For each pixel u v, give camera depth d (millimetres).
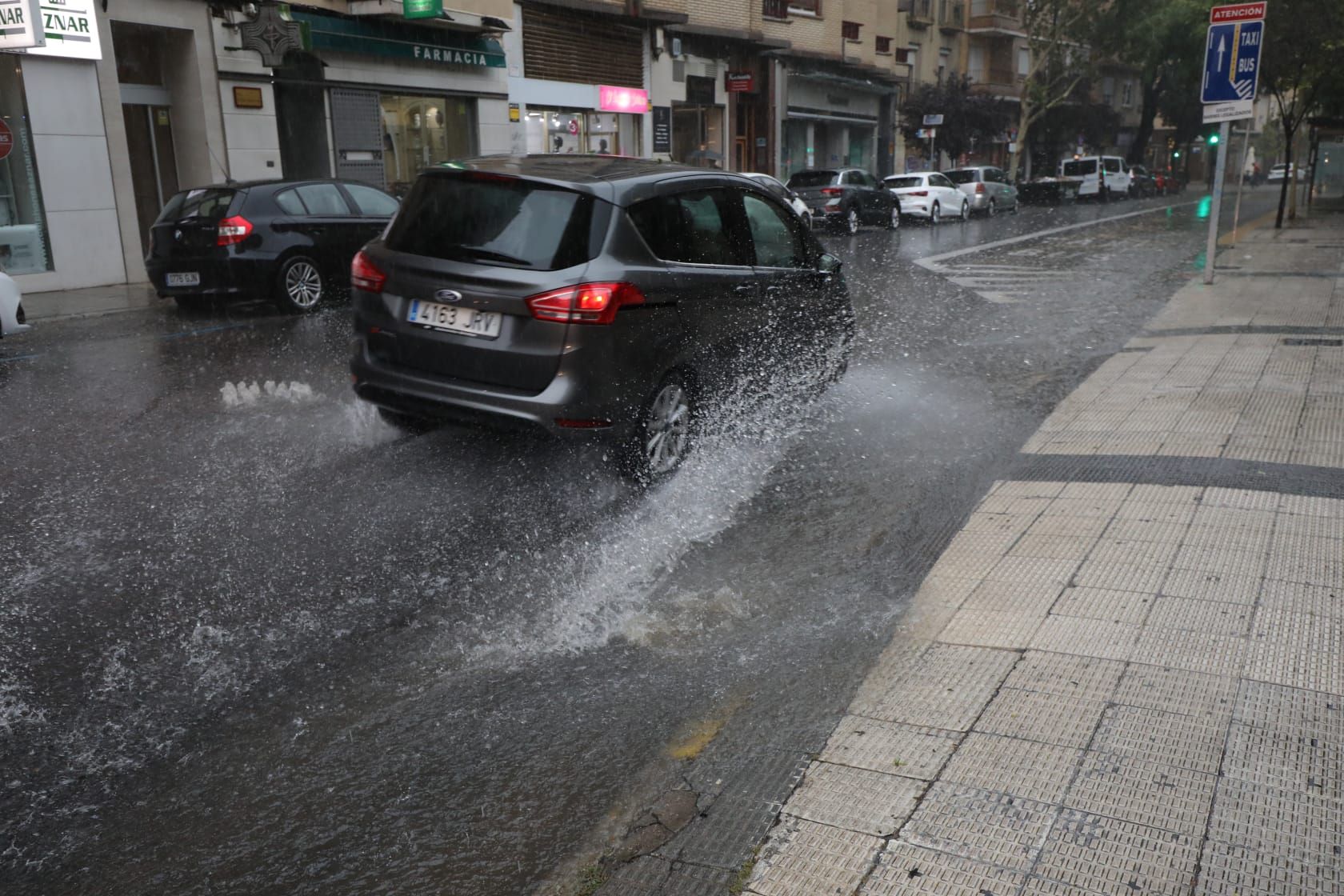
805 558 4438
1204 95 11812
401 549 4535
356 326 5465
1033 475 5289
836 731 2943
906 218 30141
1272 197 48219
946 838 2432
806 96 36281
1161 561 4012
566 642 3711
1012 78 50938
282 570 4312
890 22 41781
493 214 5102
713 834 2527
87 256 14523
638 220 5105
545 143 25000
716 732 3061
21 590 4109
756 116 34156
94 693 3367
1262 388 6734
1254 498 4641
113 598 4051
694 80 30578
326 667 3539
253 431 6398
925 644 3453
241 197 11156
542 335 4820
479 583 4195
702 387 5551
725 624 3834
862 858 2377
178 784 2910
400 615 3914
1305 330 8734
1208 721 2877
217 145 16328
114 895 2488
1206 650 3285
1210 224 12125
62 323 11078
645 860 2453
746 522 4891
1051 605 3686
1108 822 2461
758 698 3271
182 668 3527
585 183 5004
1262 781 2596
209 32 16047
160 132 16172
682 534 4738
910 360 8633
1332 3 21156
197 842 2676
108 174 14711
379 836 2691
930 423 6555
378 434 6250
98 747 3078
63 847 2652
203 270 11094
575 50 25531
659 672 3488
